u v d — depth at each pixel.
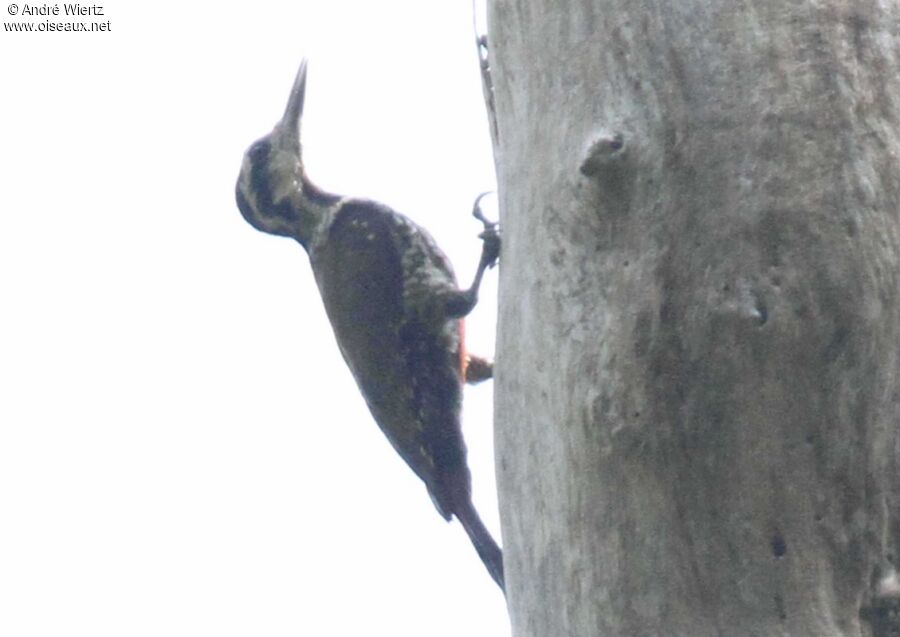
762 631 8.29
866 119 8.49
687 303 8.46
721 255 8.42
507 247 9.58
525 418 9.16
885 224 8.39
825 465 8.36
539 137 9.31
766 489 8.36
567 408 8.77
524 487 9.15
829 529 8.35
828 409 8.33
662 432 8.48
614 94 8.85
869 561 8.41
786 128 8.45
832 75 8.51
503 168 9.76
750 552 8.36
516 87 9.63
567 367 8.79
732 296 8.37
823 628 8.25
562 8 9.21
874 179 8.41
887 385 8.40
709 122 8.55
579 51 9.07
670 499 8.48
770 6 8.66
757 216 8.38
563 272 8.91
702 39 8.70
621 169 8.64
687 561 8.44
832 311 8.28
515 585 9.21
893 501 8.49
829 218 8.33
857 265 8.30
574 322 8.79
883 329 8.34
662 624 8.43
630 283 8.62
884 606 8.38
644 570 8.49
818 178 8.37
